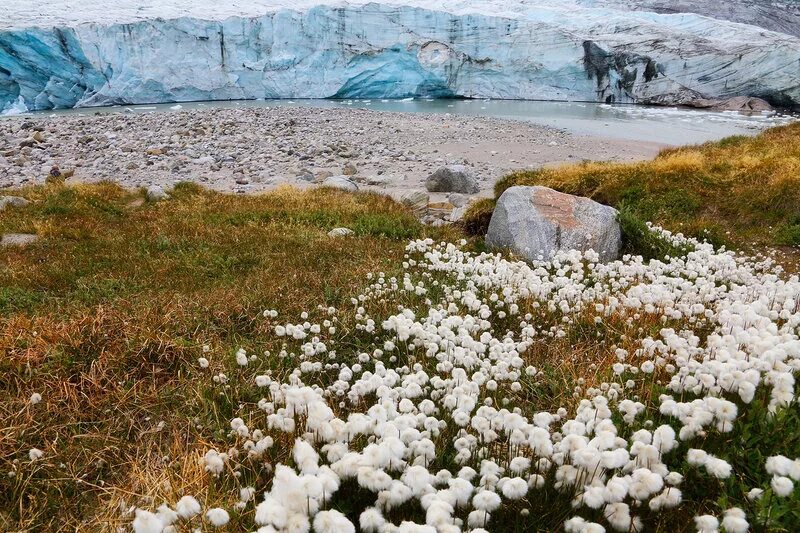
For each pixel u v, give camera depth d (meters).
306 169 22.88
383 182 21.70
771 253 11.32
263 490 3.67
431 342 5.26
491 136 35.25
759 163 16.27
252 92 57.53
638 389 4.71
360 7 57.50
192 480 3.85
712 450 3.70
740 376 3.94
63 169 23.20
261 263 9.30
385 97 61.50
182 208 14.04
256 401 5.07
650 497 3.26
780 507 3.10
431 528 2.34
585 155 29.78
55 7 60.50
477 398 4.38
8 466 4.16
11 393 5.00
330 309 6.55
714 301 7.09
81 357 5.60
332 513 2.43
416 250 10.11
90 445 4.50
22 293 7.66
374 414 3.60
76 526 3.77
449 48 59.88
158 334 5.97
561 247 10.53
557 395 4.98
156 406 5.01
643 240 11.19
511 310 6.61
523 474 3.46
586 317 6.64
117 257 9.55
